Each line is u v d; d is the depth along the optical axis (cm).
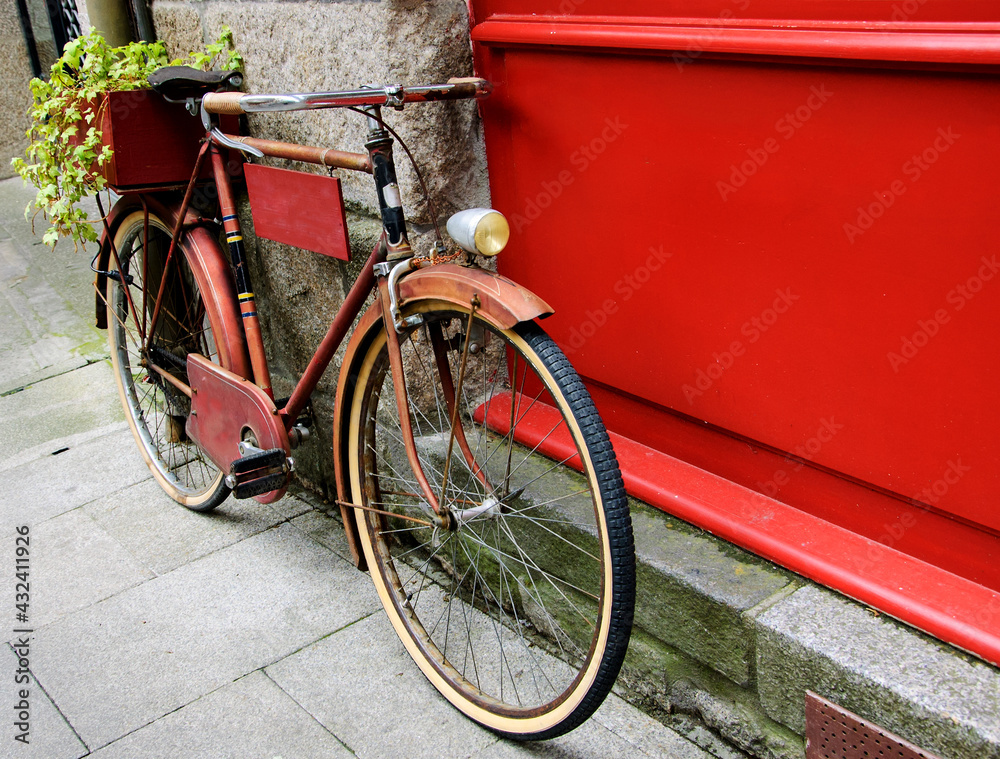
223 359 261
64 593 267
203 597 261
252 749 207
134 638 246
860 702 166
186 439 333
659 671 208
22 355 440
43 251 553
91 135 259
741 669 189
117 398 390
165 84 241
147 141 261
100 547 289
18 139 726
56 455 349
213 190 280
